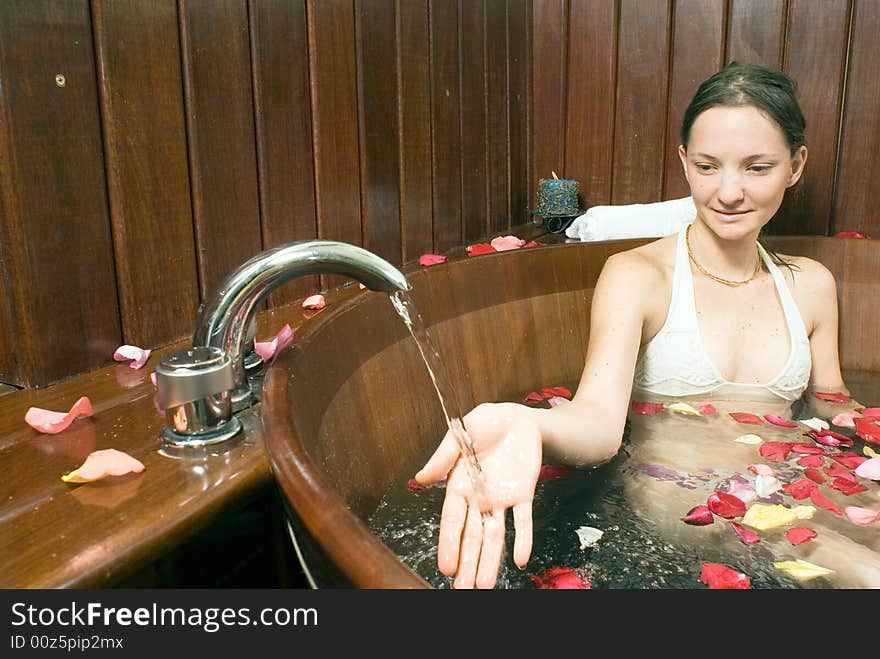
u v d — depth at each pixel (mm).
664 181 2160
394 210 1627
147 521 600
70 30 923
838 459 1067
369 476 999
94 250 983
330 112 1402
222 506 646
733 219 1182
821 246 1622
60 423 780
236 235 1210
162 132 1061
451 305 1327
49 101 907
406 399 1170
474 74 1906
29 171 890
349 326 1086
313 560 584
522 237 2045
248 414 817
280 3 1263
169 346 1102
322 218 1408
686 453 1082
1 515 610
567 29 2186
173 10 1063
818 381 1371
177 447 728
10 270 902
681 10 2059
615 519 897
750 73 1135
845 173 1978
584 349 1567
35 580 523
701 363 1253
